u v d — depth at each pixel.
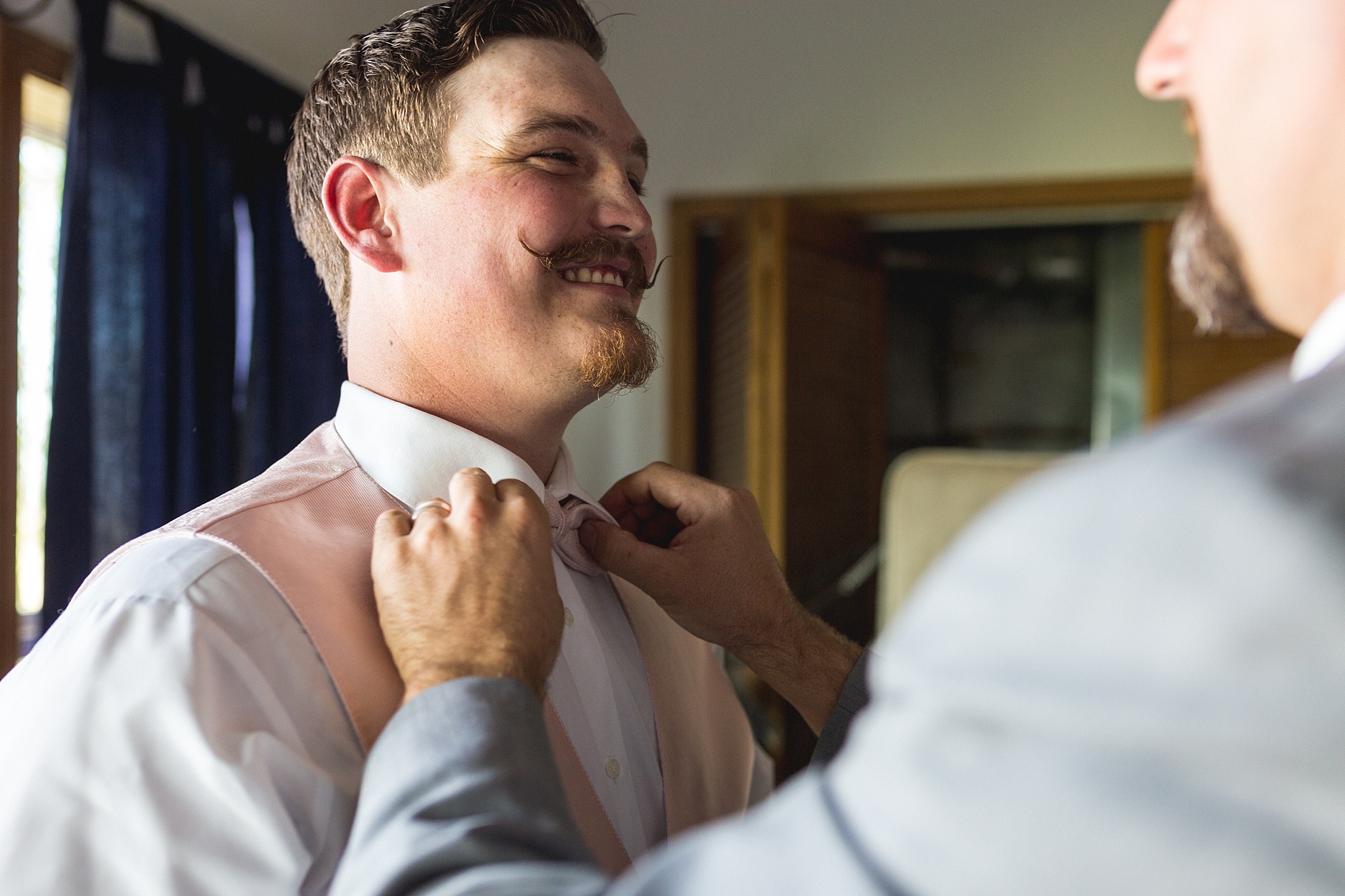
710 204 3.55
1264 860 0.20
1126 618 0.22
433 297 0.83
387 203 0.84
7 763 0.56
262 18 2.76
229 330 2.54
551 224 0.81
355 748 0.64
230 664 0.60
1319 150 0.30
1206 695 0.21
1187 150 3.38
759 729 2.10
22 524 2.43
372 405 0.84
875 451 3.78
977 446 5.09
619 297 0.85
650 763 0.85
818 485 3.45
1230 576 0.21
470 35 0.83
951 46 3.49
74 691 0.57
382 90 0.84
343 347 0.95
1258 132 0.31
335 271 0.93
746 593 0.94
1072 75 3.44
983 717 0.24
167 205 2.31
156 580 0.62
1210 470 0.22
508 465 0.82
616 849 0.71
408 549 0.63
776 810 0.29
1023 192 3.46
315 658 0.64
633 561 0.90
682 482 0.95
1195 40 0.34
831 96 3.53
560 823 0.45
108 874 0.54
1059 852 0.22
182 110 2.38
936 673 0.25
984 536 0.26
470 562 0.61
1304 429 0.22
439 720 0.49
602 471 3.59
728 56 3.56
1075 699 0.22
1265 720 0.20
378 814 0.44
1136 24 3.39
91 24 2.16
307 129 0.92
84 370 2.12
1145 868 0.21
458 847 0.40
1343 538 0.20
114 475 2.21
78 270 2.12
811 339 3.45
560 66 0.85
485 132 0.82
